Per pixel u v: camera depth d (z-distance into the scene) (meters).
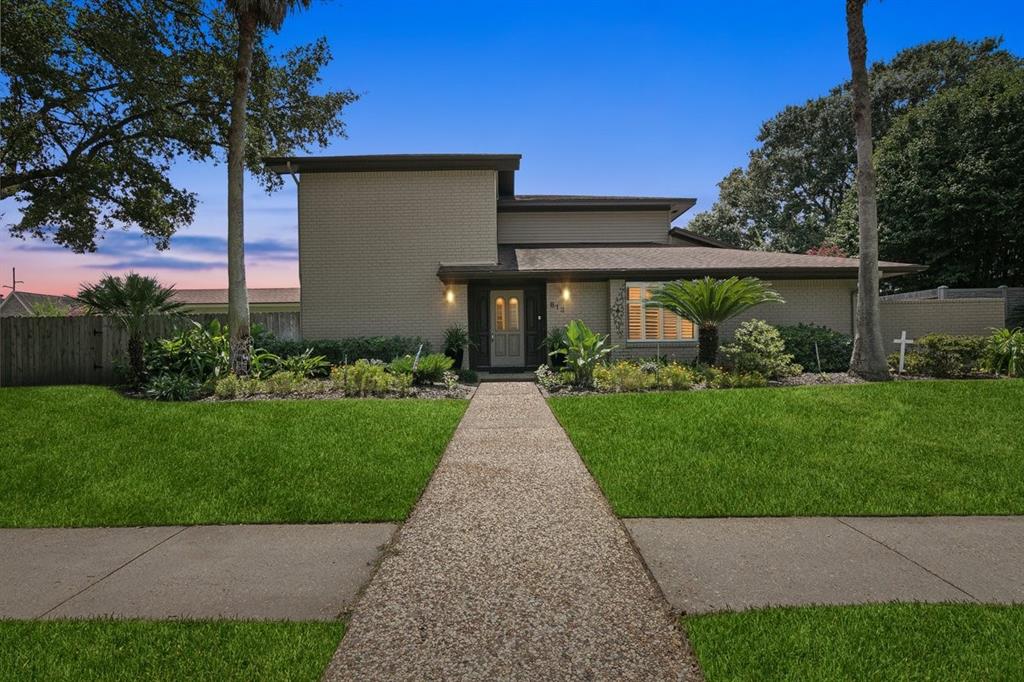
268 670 2.66
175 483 5.65
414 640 2.94
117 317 11.26
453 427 7.90
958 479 5.50
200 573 3.79
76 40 14.41
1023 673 2.56
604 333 15.37
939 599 3.30
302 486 5.52
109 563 3.97
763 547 4.09
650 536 4.31
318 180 15.75
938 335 12.04
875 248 11.54
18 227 17.98
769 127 39.09
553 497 5.19
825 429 7.26
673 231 20.00
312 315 15.73
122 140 17.53
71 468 6.07
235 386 10.47
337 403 9.41
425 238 15.76
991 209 21.77
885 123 33.53
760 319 15.33
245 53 11.90
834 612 3.13
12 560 4.04
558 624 3.09
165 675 2.62
